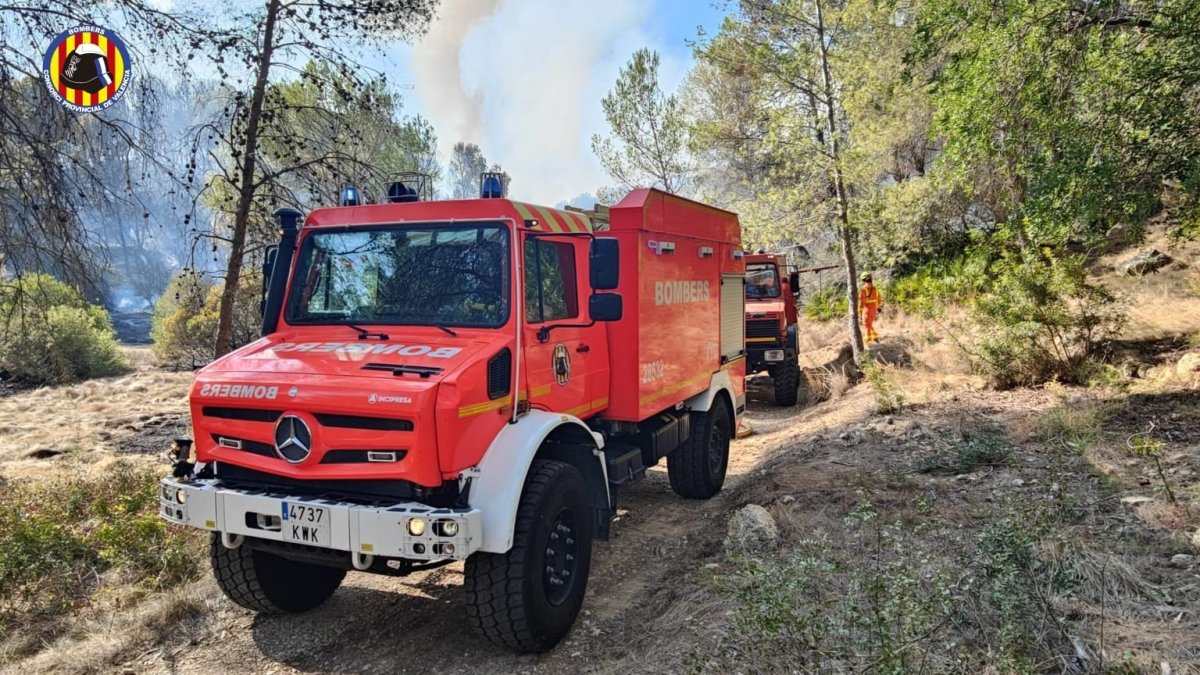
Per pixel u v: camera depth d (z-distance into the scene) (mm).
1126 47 6906
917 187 14367
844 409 10531
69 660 4426
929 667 3186
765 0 14508
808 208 15055
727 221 7980
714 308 7516
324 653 4508
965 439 7289
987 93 7270
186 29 8594
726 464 7898
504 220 4609
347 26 9531
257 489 4156
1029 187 7625
